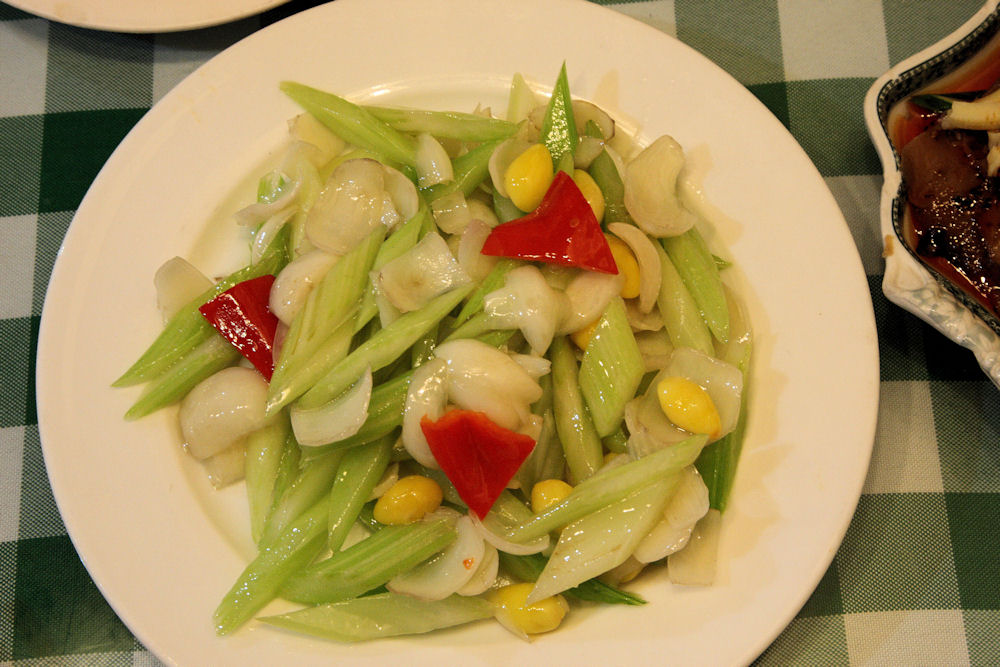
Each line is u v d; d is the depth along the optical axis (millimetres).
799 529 488
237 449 509
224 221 531
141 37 561
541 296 486
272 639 486
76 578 516
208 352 511
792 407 500
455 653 483
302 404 494
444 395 483
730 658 477
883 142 505
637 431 485
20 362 536
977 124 509
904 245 494
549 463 502
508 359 485
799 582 481
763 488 495
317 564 490
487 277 499
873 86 511
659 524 483
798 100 556
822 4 562
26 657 509
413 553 481
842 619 509
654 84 529
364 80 534
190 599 491
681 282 509
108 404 506
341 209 509
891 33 561
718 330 503
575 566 478
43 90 559
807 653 507
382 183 513
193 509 501
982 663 504
